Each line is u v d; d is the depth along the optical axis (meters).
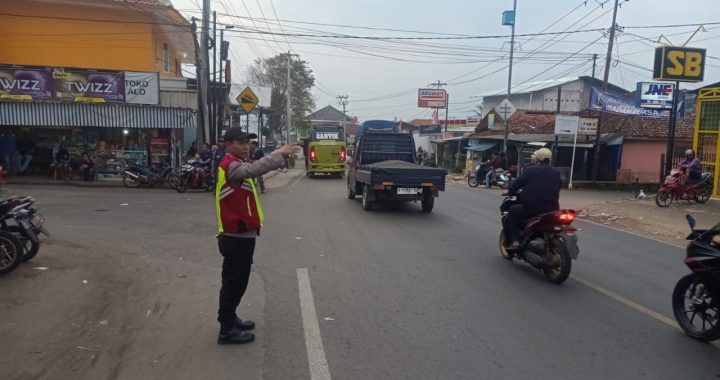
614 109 22.28
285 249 8.50
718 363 4.36
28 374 3.93
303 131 71.94
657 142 26.45
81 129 19.84
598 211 14.58
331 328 4.96
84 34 23.36
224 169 4.45
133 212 12.30
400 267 7.40
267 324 5.04
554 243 6.76
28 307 5.37
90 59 23.53
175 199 15.19
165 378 3.90
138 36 23.80
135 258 7.59
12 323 4.93
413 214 13.00
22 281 6.22
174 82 22.47
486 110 54.25
